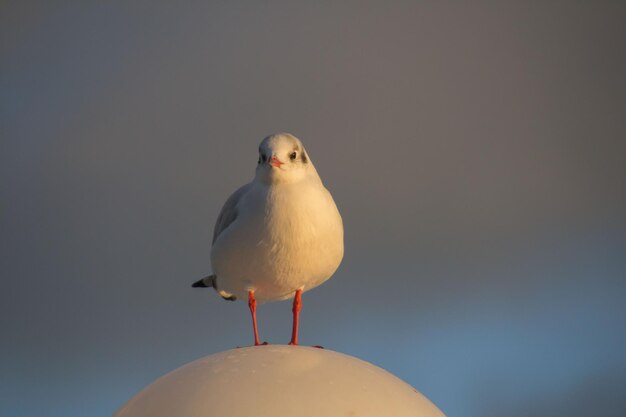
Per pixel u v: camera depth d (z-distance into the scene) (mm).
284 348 3086
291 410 2697
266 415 2678
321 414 2699
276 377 2818
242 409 2697
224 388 2781
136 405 2877
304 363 2938
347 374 2891
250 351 3053
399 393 2898
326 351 3121
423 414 2863
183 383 2854
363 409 2752
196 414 2703
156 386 2930
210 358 3041
